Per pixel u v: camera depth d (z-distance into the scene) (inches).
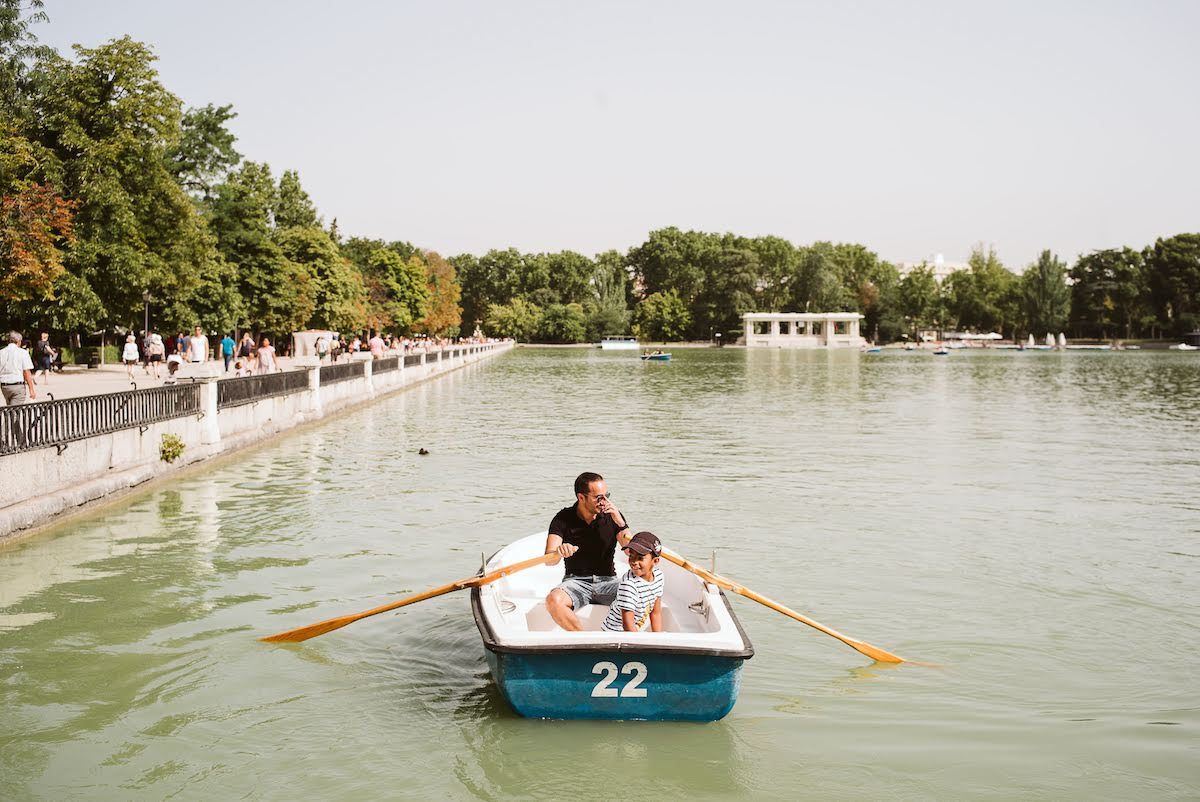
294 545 508.7
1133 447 953.5
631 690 266.2
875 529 553.3
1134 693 310.2
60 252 1121.4
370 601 406.3
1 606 396.2
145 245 1368.1
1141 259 5689.0
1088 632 370.3
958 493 675.4
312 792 242.1
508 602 337.4
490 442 983.0
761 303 6624.0
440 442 981.8
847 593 422.3
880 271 6717.5
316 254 2751.0
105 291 1314.0
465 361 3139.8
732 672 263.1
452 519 580.4
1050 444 976.9
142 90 1326.3
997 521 576.7
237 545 507.5
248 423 930.7
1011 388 1989.4
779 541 522.0
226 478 732.0
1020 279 6304.1
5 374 698.8
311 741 269.9
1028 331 6131.9
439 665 328.8
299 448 925.2
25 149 1107.3
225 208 2246.6
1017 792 245.0
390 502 634.8
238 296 2084.2
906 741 273.1
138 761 258.4
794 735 275.9
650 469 789.2
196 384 789.2
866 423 1208.8
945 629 373.7
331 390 1274.6
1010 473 770.8
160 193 1397.6
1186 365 3282.5
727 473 767.7
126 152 1331.2
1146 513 603.8
